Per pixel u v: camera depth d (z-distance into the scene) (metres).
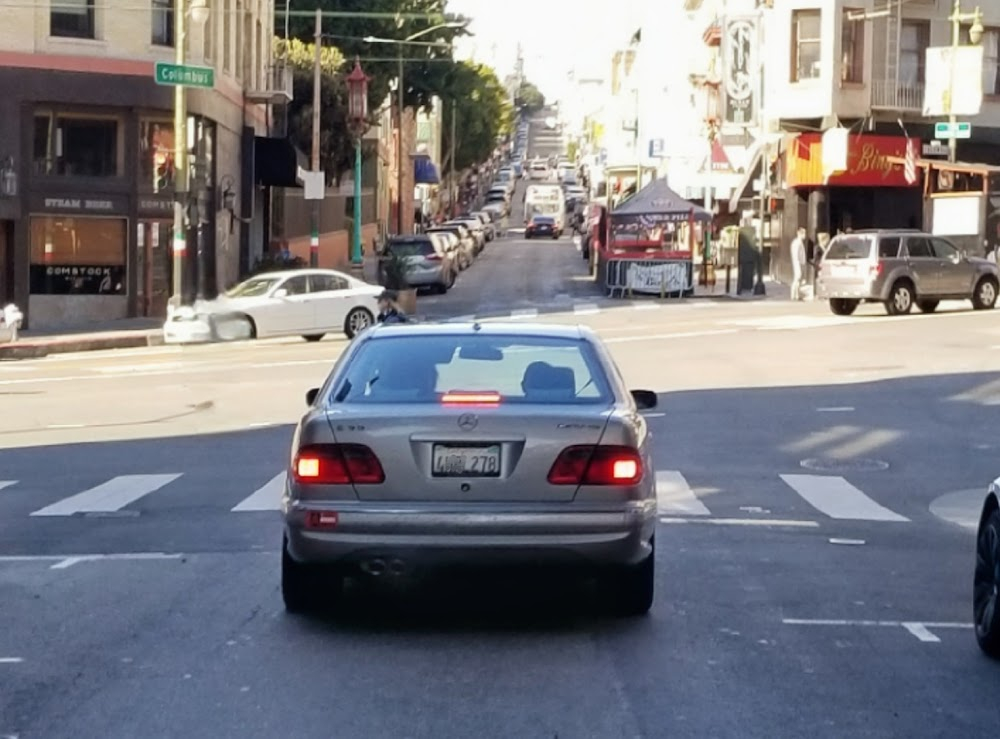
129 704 7.41
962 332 31.39
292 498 8.60
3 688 7.73
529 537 8.34
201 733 6.91
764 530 13.09
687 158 71.56
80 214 38.16
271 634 8.92
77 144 38.28
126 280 38.84
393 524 8.33
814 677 7.95
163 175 39.50
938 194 46.25
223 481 16.02
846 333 31.84
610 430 8.51
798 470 16.75
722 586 10.47
